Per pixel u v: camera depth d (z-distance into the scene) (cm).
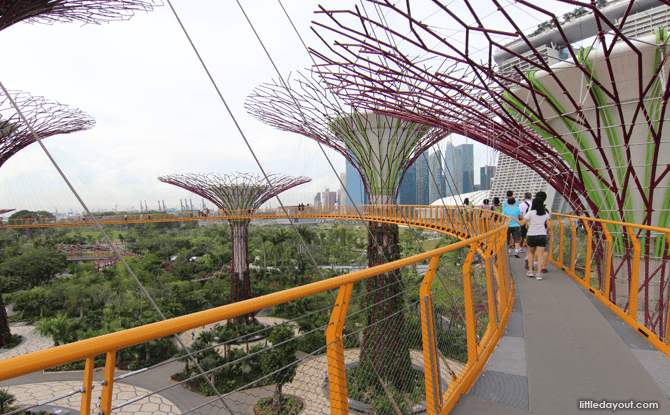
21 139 2441
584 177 1095
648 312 471
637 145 970
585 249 768
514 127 1074
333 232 9012
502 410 293
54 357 112
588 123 993
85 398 125
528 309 561
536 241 770
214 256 6031
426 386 269
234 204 3306
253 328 1486
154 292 4109
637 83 913
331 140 2139
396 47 809
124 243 8375
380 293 1587
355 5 739
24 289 5331
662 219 962
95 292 4119
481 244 495
